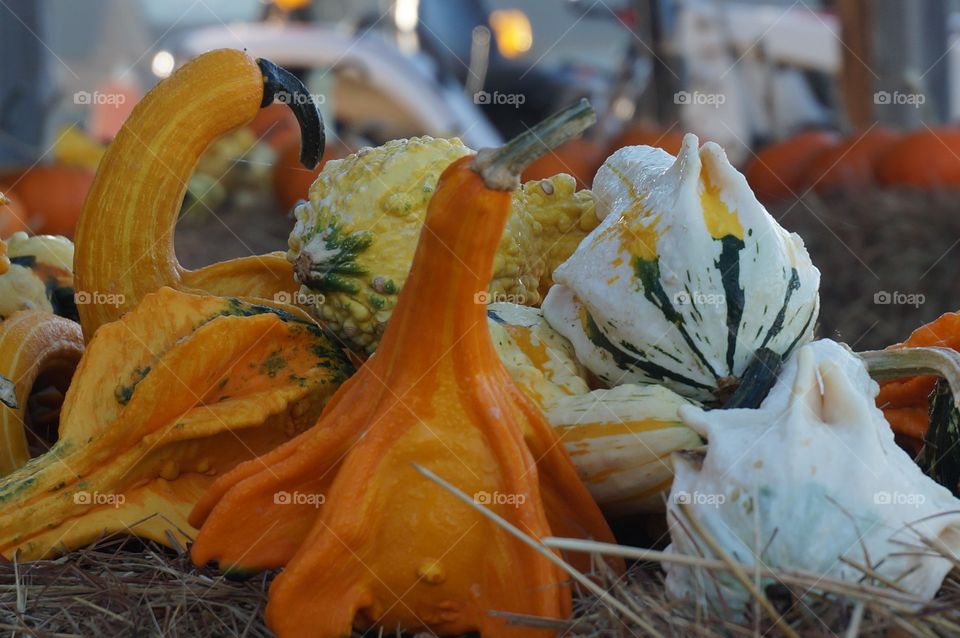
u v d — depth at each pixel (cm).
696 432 66
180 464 72
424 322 64
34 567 69
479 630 65
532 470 65
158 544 72
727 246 68
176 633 66
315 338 74
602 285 69
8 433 76
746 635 61
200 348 71
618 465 67
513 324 72
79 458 71
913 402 75
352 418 66
